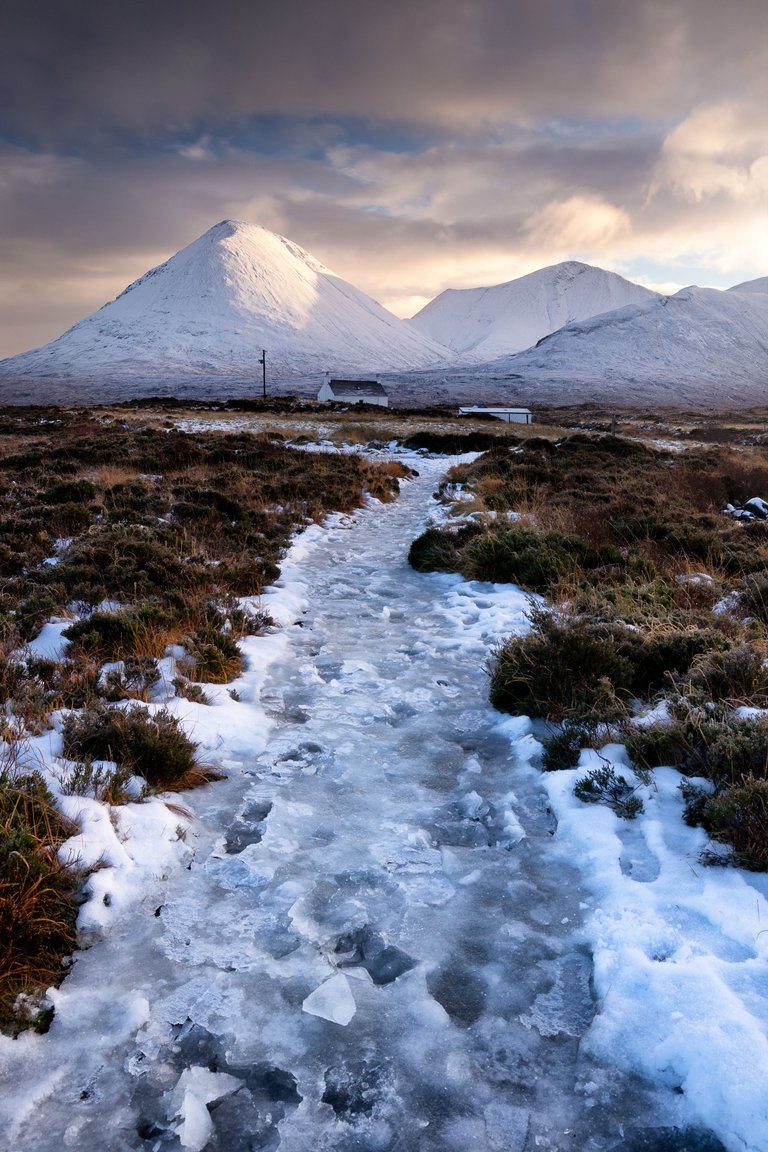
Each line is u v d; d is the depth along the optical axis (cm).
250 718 601
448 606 975
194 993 317
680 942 337
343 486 2044
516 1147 253
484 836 445
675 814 448
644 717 559
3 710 536
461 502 1697
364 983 326
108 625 727
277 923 363
